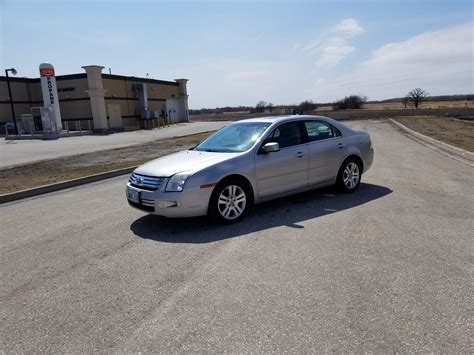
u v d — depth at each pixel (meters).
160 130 34.28
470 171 8.95
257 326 2.85
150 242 4.81
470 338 2.62
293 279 3.59
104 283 3.70
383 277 3.56
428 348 2.52
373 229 4.94
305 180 6.36
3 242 5.14
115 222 5.81
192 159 5.56
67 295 3.49
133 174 5.64
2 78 35.09
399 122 27.92
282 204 6.40
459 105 79.38
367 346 2.56
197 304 3.21
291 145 6.20
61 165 12.95
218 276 3.73
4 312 3.23
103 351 2.64
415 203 6.15
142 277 3.79
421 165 9.92
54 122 29.27
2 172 11.86
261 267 3.89
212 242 4.70
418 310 2.98
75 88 35.81
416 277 3.54
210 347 2.62
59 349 2.69
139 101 41.78
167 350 2.61
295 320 2.91
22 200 7.93
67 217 6.28
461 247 4.24
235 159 5.47
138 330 2.88
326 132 6.78
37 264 4.28
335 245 4.42
